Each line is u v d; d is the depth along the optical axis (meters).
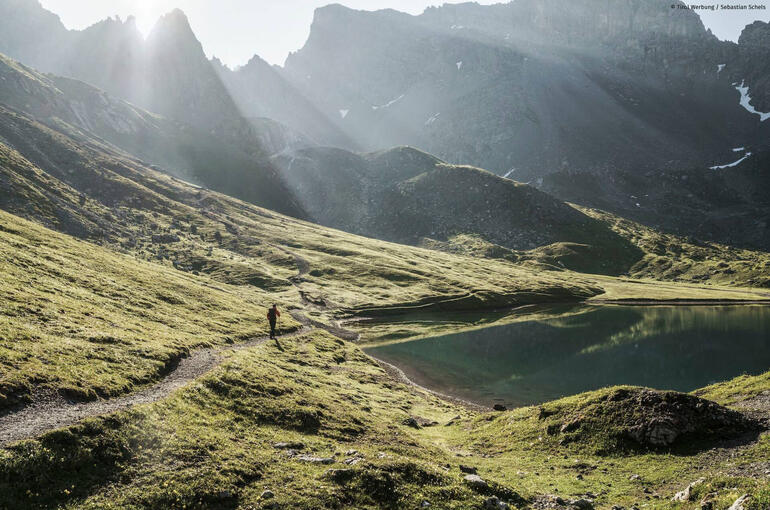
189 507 18.41
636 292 198.75
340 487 21.42
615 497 23.97
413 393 59.12
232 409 29.89
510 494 23.89
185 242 175.88
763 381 38.00
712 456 27.08
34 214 133.88
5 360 25.41
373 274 176.25
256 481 21.20
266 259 181.00
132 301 59.47
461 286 173.88
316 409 33.97
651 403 32.41
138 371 32.28
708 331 120.75
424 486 22.92
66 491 17.55
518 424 37.62
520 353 94.56
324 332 87.12
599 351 97.12
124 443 21.38
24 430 20.19
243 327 70.06
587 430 32.78
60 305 42.38
